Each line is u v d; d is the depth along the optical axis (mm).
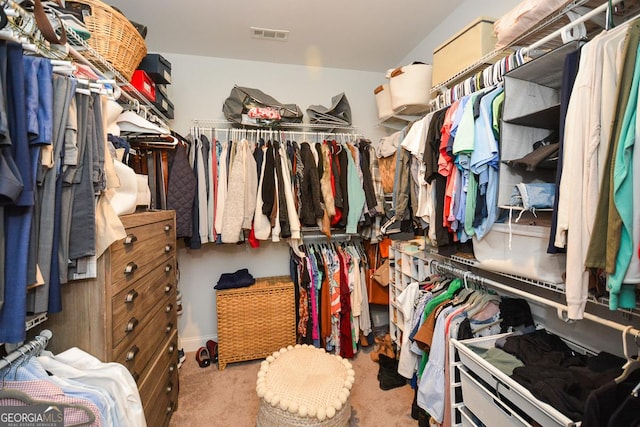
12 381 772
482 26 1448
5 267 647
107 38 1304
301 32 2146
